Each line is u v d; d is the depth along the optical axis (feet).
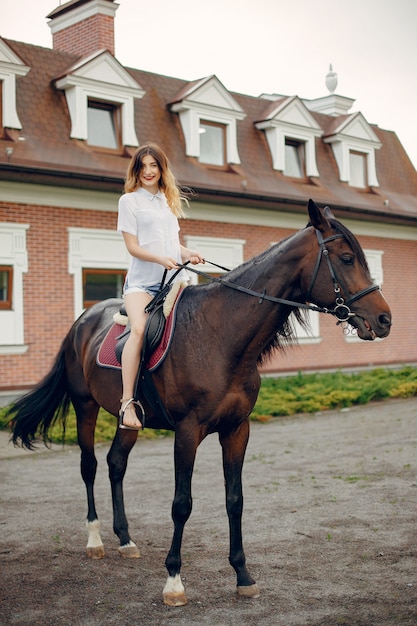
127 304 15.62
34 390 19.72
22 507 22.98
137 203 15.61
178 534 14.53
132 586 15.60
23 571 16.71
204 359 14.35
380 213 66.13
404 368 61.87
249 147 63.46
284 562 16.79
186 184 51.96
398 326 70.49
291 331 15.01
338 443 34.06
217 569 16.51
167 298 15.24
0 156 44.78
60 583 15.87
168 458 31.94
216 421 14.47
